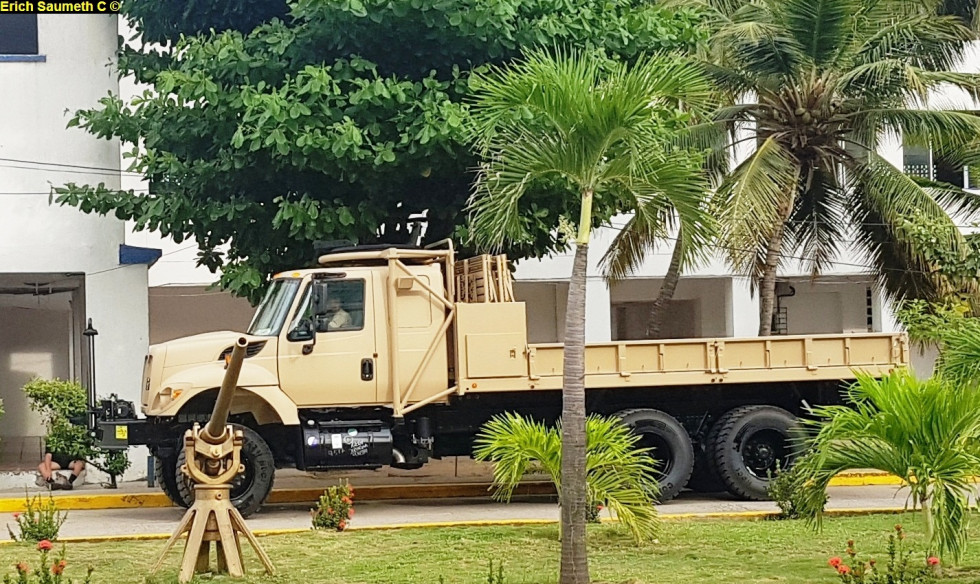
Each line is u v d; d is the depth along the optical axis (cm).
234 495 1452
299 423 1480
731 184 2038
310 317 1489
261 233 1797
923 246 2073
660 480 1555
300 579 1005
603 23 1667
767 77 2117
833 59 2095
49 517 1264
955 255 2072
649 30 1694
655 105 988
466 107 1574
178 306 2633
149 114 1773
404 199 1759
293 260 1822
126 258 2006
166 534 1299
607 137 947
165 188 1792
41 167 2002
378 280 1503
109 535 1308
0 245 1989
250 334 1507
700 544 1158
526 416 1563
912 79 1953
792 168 2095
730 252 2038
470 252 1806
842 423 918
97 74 2014
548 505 1588
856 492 1680
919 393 892
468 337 1498
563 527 947
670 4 2048
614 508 1147
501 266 1526
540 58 987
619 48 1675
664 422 1562
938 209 2103
